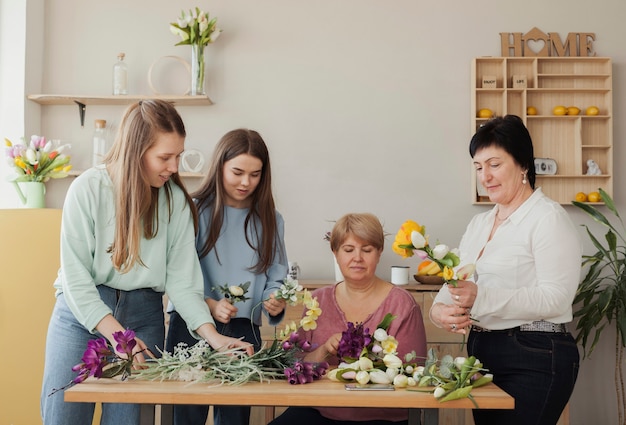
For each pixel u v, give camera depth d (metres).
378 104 4.63
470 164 4.63
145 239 2.25
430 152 4.63
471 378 1.93
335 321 2.40
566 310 2.16
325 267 4.60
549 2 4.66
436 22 4.64
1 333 2.97
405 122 4.63
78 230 2.16
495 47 4.65
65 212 2.16
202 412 2.56
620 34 4.68
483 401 1.79
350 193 4.62
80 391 1.78
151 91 4.57
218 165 2.56
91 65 4.56
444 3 4.65
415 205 4.63
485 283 2.30
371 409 2.19
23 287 3.00
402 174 4.63
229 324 2.54
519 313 2.13
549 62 4.64
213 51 4.60
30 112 4.41
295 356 2.18
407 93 4.64
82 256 2.17
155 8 4.59
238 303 2.55
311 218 4.61
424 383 1.90
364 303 2.41
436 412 1.86
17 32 4.35
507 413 2.19
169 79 4.57
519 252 2.24
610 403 4.62
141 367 2.04
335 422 2.21
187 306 2.29
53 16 4.57
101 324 2.10
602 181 4.62
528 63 4.62
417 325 2.38
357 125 4.63
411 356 2.01
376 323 2.37
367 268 2.37
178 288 2.32
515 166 2.29
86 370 1.86
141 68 4.57
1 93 4.34
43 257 3.03
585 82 4.65
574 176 4.54
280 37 4.62
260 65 4.61
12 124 4.35
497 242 2.31
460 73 4.64
